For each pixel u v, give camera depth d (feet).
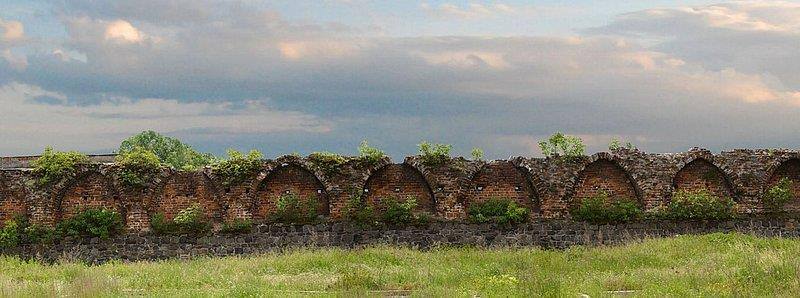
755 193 132.26
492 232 130.41
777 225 132.36
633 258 102.12
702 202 130.93
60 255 126.93
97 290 74.95
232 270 98.43
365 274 87.45
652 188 131.75
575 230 130.72
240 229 128.26
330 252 112.27
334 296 73.97
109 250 127.65
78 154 129.80
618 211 130.62
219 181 129.70
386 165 131.64
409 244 129.80
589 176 133.69
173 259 123.13
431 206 132.26
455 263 102.94
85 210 128.67
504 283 80.23
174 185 130.41
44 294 71.67
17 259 116.98
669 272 86.63
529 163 131.95
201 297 73.61
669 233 131.54
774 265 81.51
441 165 131.13
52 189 127.95
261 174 129.70
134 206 128.57
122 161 129.59
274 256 113.70
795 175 134.72
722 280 78.64
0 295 70.69
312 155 130.72
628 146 134.21
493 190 133.08
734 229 131.75
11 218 128.67
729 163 133.28
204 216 129.70
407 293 79.51
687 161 132.67
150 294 76.33
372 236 129.70
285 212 129.29
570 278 85.46
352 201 129.70
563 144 132.46
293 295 75.10
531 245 130.00
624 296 75.20
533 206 132.67
